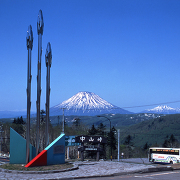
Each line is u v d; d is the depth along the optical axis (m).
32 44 30.06
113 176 19.06
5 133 95.38
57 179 18.31
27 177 19.69
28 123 29.03
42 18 31.30
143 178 17.47
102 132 98.19
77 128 116.38
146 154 121.31
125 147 126.88
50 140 87.00
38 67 30.86
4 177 19.83
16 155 30.33
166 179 16.91
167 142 134.12
